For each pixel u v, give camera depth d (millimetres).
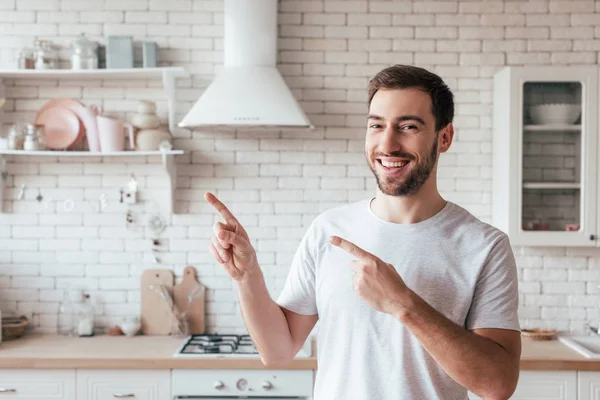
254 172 3998
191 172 3996
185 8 3986
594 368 3328
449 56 3998
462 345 1552
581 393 3350
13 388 3367
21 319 3938
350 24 3994
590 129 3658
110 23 3982
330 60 3998
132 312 4008
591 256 3998
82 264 4012
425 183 1829
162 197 4012
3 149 3752
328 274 1882
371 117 1767
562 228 3699
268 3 3738
